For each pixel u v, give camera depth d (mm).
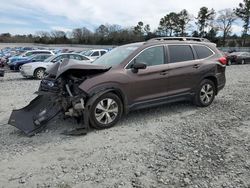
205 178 3557
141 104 5887
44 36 97812
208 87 7117
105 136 5051
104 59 6215
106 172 3723
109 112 5441
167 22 89125
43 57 20125
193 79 6699
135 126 5609
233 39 79250
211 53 7246
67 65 5289
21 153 4352
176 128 5484
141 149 4457
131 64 5754
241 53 31547
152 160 4062
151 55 6082
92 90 5191
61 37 95812
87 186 3393
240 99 8242
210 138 4926
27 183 3475
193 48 6898
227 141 4781
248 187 3355
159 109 6910
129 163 3977
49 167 3883
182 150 4402
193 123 5809
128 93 5633
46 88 5625
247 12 72125
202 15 80812
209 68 6957
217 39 78312
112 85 5391
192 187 3357
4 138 5004
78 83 5270
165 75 6152
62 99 5242
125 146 4590
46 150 4457
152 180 3518
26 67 14898
